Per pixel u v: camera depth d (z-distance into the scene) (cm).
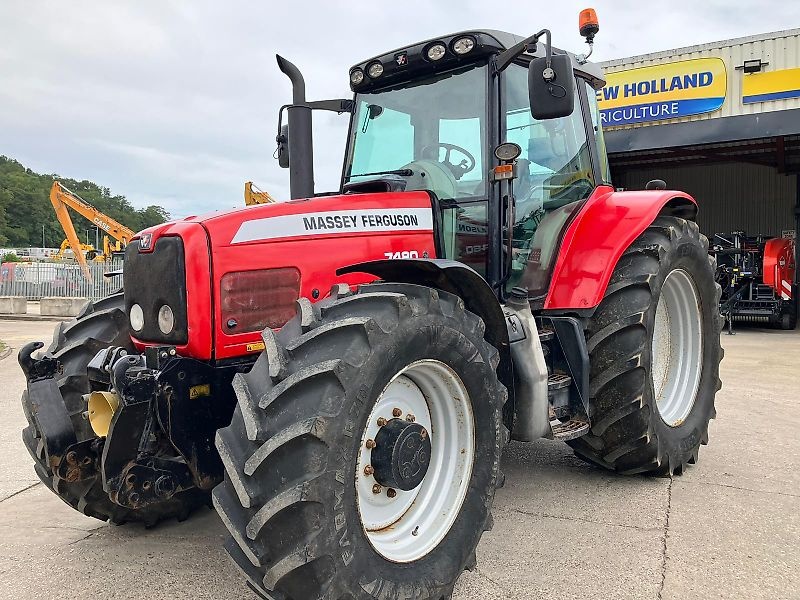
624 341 348
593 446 367
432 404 261
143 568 280
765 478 382
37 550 299
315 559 197
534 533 307
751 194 1720
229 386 257
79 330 315
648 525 314
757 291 1360
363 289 244
